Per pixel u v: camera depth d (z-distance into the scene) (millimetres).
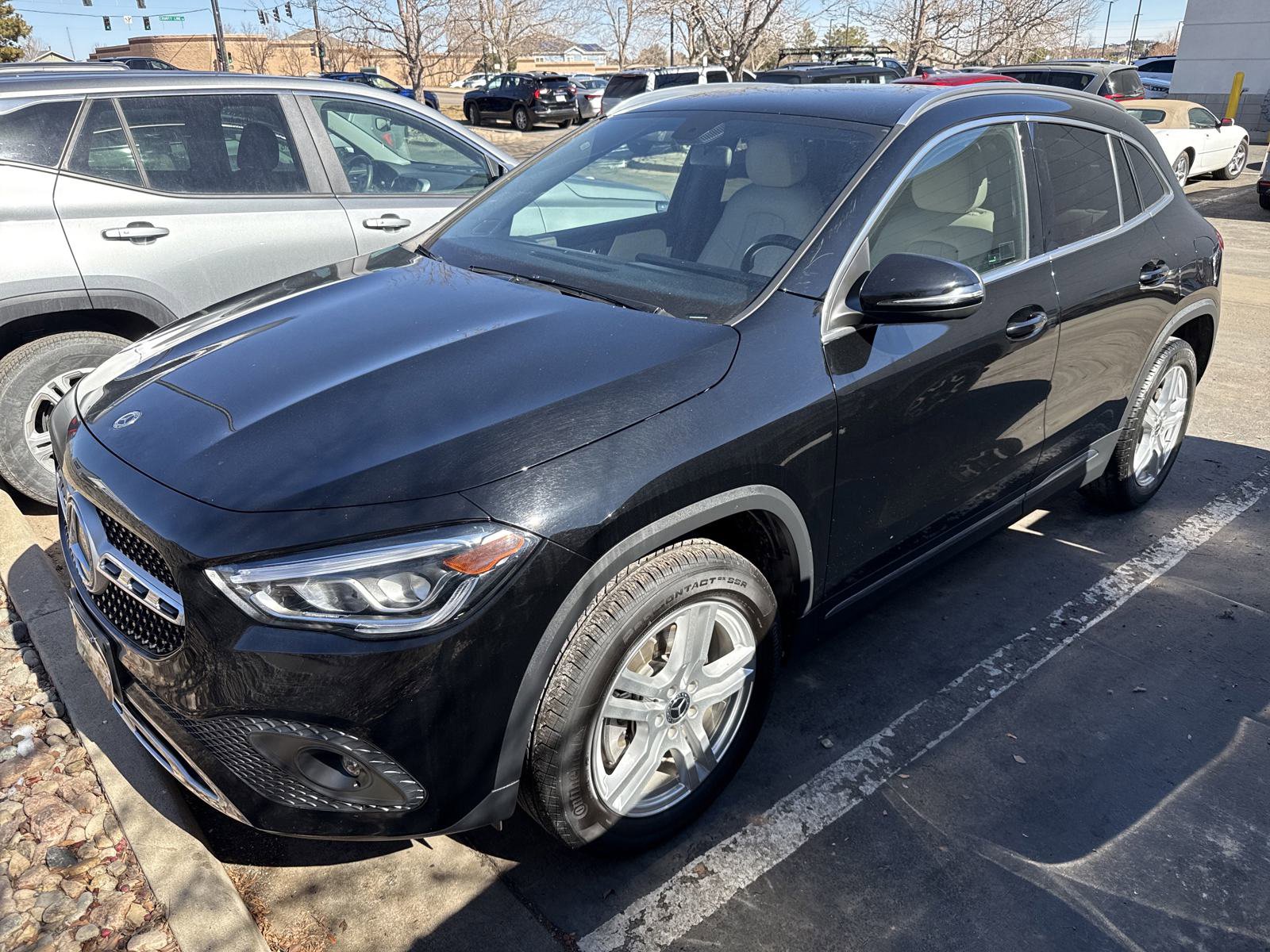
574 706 2055
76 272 3891
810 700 3100
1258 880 2447
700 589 2225
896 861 2479
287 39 47156
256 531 1875
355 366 2307
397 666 1851
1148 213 3840
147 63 20875
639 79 23203
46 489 4066
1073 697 3143
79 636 2375
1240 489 4707
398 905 2311
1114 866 2479
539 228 3137
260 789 1958
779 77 15555
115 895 2246
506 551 1892
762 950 2223
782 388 2348
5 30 49406
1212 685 3213
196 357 2510
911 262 2430
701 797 2518
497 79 28703
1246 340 7223
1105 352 3562
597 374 2197
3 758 2654
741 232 2740
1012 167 3148
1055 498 4586
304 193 4496
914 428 2729
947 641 3434
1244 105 22766
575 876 2406
